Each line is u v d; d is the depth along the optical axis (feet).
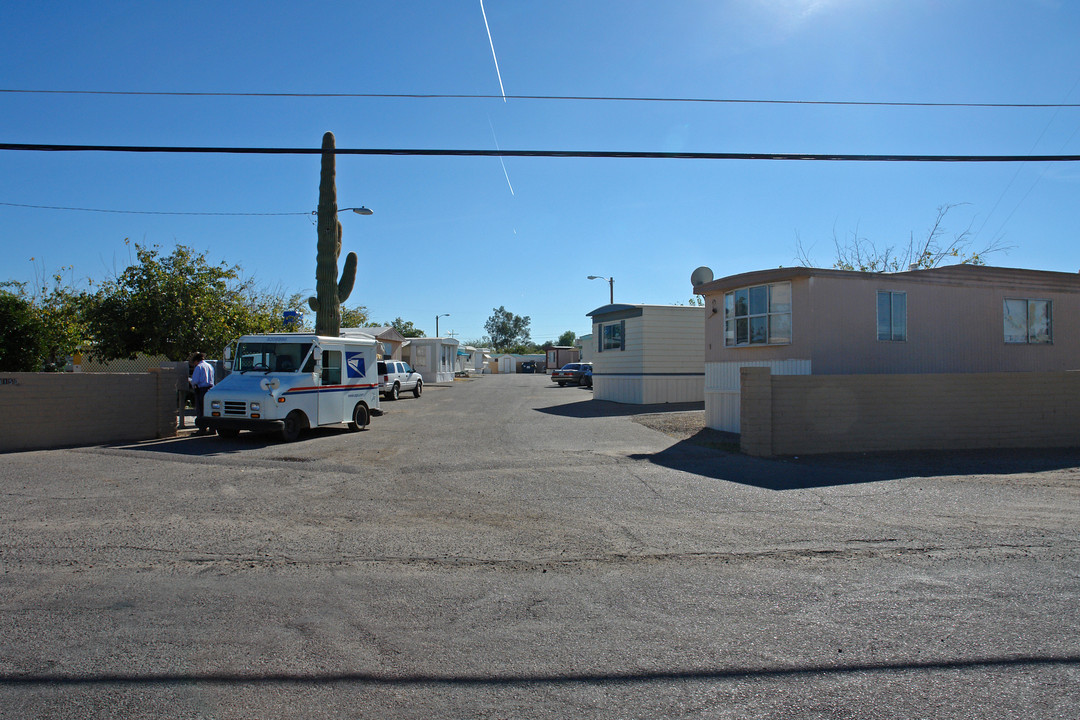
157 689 12.11
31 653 13.50
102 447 43.50
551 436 48.96
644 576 18.47
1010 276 52.85
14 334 52.21
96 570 18.70
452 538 22.26
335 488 30.32
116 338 67.62
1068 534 22.72
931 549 21.04
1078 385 43.96
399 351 140.77
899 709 11.48
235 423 45.34
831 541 21.97
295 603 16.33
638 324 77.97
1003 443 42.52
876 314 48.06
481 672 12.85
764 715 11.31
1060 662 13.21
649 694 12.01
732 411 51.75
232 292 75.61
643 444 44.42
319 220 61.31
